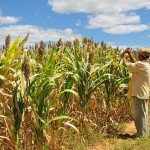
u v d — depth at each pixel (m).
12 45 2.90
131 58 4.83
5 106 2.96
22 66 2.83
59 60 4.53
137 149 4.13
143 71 4.59
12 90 3.07
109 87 4.94
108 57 5.41
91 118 4.87
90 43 5.66
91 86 4.23
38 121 3.05
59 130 3.63
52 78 3.12
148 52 4.66
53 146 3.20
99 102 5.07
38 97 3.16
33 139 3.46
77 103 4.35
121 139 4.68
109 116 5.11
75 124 4.35
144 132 4.68
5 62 2.94
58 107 3.71
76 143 4.08
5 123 3.12
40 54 4.22
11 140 3.09
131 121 5.91
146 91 4.63
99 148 4.29
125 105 5.86
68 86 3.71
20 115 2.88
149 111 6.21
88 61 4.28
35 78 2.98
